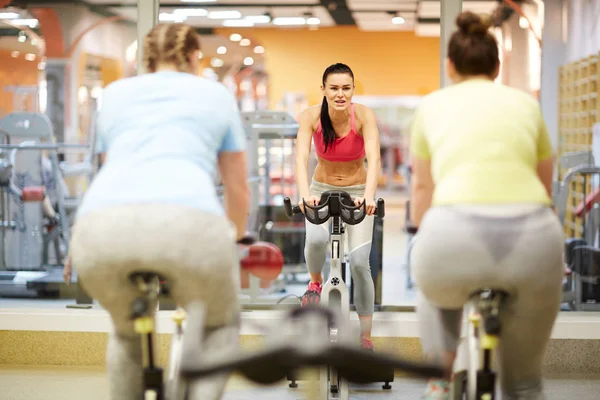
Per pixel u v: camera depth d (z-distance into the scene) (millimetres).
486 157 2100
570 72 6285
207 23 12180
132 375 2258
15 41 8289
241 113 6648
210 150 2178
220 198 5332
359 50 13953
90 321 4250
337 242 3225
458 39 2281
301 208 3234
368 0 10805
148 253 2004
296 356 1671
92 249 2037
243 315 4391
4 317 4273
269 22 12539
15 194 6070
